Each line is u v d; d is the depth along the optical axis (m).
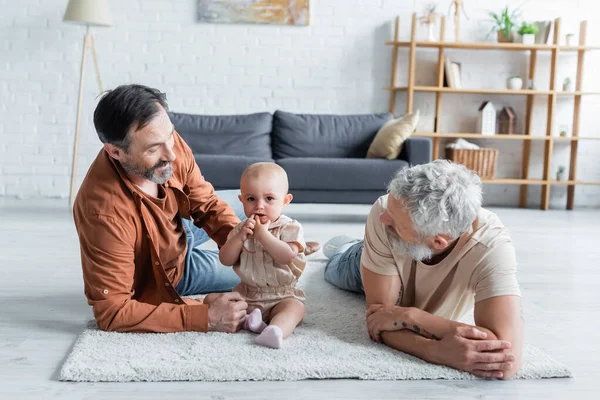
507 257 1.65
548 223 4.96
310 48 5.96
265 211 1.95
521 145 6.20
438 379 1.63
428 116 6.12
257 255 1.98
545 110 6.18
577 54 6.10
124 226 1.85
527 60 6.09
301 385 1.59
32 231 3.95
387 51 6.00
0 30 5.72
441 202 1.52
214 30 5.88
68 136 5.86
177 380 1.60
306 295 2.45
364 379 1.63
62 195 5.89
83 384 1.57
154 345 1.79
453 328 1.66
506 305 1.63
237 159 4.61
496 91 5.75
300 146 5.27
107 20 5.32
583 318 2.29
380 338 1.84
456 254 1.66
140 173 1.81
